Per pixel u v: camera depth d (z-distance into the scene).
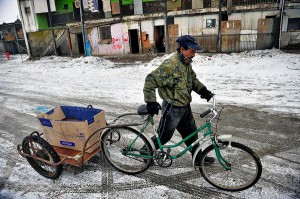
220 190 2.94
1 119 6.00
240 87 7.27
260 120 4.85
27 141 3.28
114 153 3.89
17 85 10.17
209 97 2.99
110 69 12.62
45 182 3.33
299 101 5.75
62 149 3.44
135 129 3.06
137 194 2.96
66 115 3.90
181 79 2.72
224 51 15.59
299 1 13.07
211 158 3.29
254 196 2.80
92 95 7.64
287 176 3.10
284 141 3.98
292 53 13.02
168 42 16.73
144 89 2.70
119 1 17.20
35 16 20.61
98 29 18.69
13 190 3.21
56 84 9.78
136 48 18.89
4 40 30.00
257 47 14.77
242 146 2.72
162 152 3.05
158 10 16.39
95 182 3.24
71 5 19.03
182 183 3.10
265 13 13.97
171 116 2.87
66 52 21.06
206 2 15.00
